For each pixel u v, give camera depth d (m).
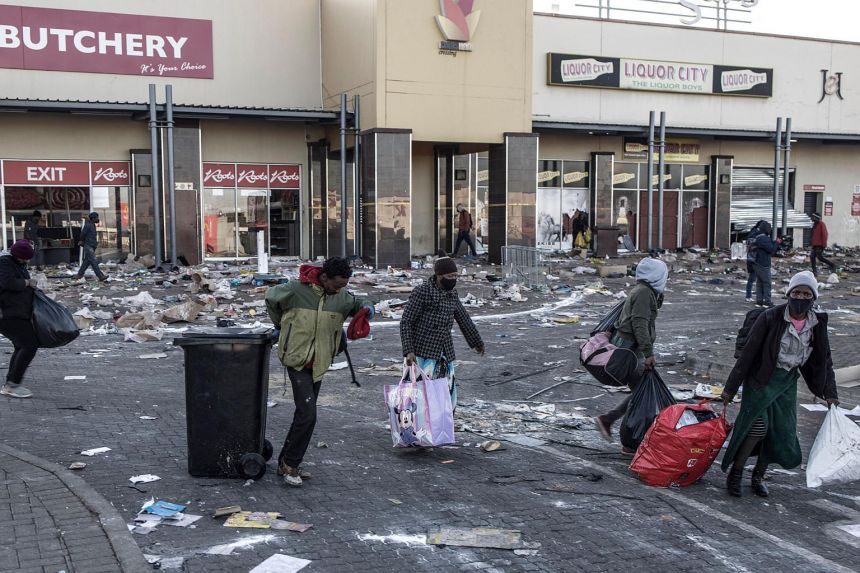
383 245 25.11
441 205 31.00
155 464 6.42
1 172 25.36
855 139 35.50
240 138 28.20
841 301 19.73
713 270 26.59
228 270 22.83
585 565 4.72
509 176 27.00
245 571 4.49
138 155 26.28
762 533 5.31
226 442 6.05
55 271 23.11
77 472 6.15
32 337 8.73
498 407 8.90
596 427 7.44
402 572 4.55
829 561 4.88
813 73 36.44
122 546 4.63
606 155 33.06
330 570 4.54
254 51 28.31
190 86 27.52
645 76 33.41
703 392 9.53
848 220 38.06
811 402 9.30
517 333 14.36
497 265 26.86
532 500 5.84
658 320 16.28
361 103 26.12
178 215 26.22
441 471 6.50
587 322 15.86
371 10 25.03
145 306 16.55
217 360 6.01
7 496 5.43
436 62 25.72
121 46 26.55
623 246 33.41
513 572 4.59
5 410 8.15
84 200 26.34
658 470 6.21
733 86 34.91
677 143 34.50
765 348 5.90
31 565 4.37
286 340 5.94
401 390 6.85
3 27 25.14
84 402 8.62
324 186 28.95
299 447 5.96
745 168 35.94
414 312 6.99
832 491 6.32
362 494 5.87
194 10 27.39
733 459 6.10
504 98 26.84
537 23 31.64
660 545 5.05
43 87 25.73
